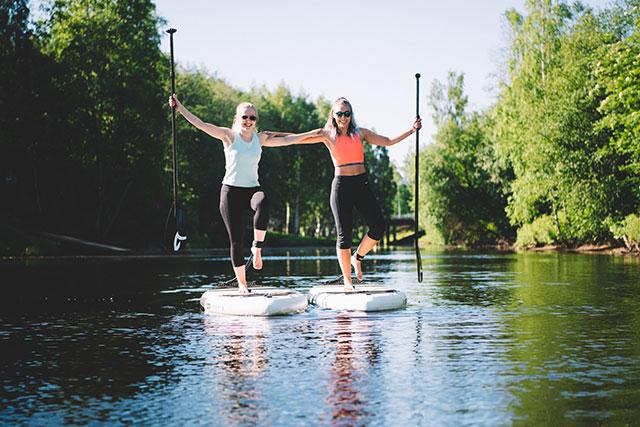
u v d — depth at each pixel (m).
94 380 4.41
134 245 45.59
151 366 4.85
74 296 10.41
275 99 82.88
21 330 6.73
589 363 4.80
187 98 55.56
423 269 17.95
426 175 59.09
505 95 42.53
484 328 6.57
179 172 51.09
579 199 33.62
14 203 43.56
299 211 89.19
